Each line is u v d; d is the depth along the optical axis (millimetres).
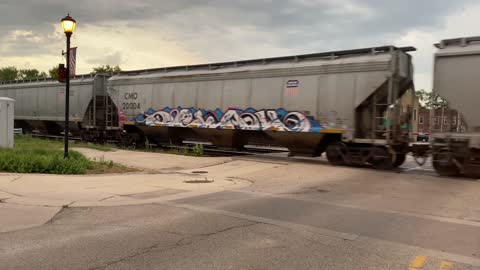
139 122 23938
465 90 13625
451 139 13797
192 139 22516
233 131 19812
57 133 33594
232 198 9461
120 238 6117
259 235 6391
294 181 12320
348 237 6375
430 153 14516
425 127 17875
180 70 22500
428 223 7375
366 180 12500
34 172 12156
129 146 24609
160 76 23047
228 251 5590
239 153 21703
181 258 5281
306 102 17094
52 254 5344
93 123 27406
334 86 16328
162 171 14336
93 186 10469
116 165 14977
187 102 21609
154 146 24688
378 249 5789
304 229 6785
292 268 4988
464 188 11250
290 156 18688
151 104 23422
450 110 14008
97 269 4848
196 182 11906
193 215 7652
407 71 16125
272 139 18969
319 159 19266
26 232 6348
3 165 12086
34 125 34312
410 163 18781
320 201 9281
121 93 25219
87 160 14352
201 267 4973
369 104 15836
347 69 16016
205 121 20781
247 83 19109
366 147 15938
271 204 8820
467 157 13445
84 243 5840
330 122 16406
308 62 17312
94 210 7930
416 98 17141
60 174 12188
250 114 18938
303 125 17156
